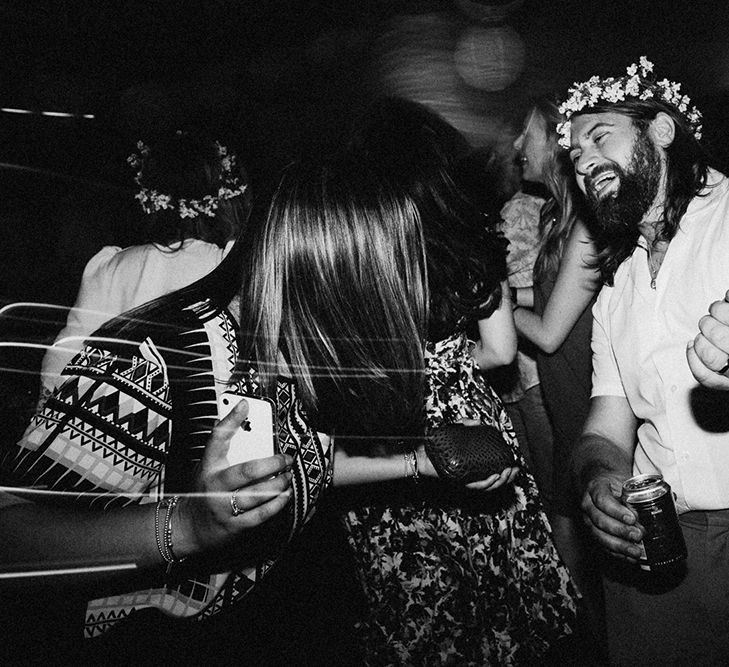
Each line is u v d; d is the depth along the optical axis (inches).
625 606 77.6
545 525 80.6
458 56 370.6
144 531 47.8
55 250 161.3
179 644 55.4
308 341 60.2
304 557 131.9
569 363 103.7
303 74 366.3
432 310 75.2
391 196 63.3
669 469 73.0
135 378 50.7
